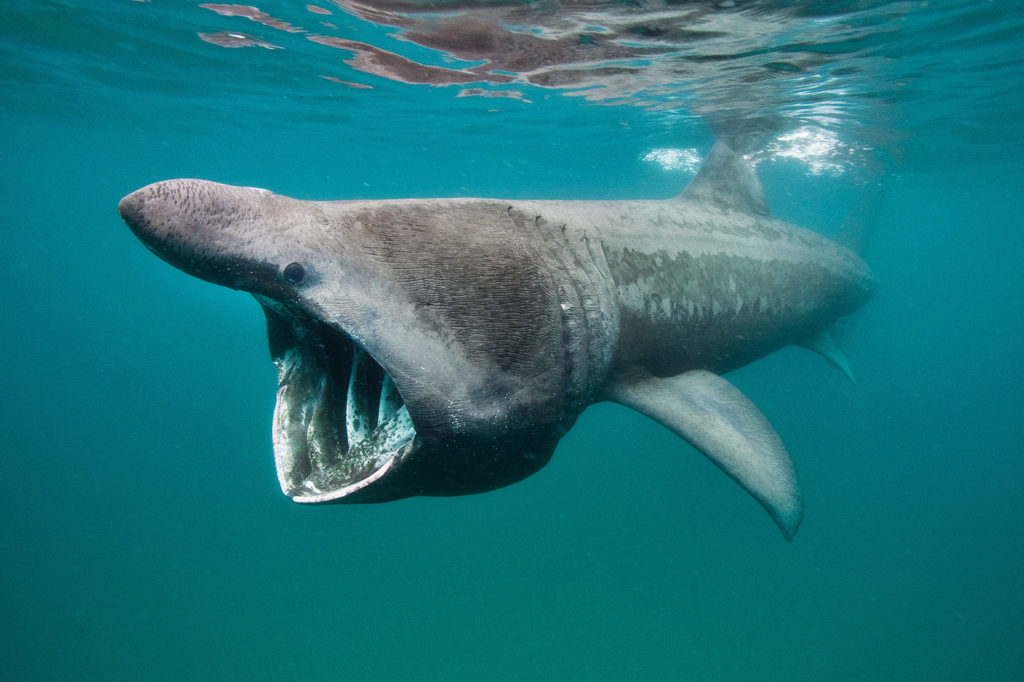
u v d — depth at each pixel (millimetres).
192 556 21875
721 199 5938
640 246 4273
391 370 2363
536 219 3447
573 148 22172
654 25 8781
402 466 2453
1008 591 21266
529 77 12258
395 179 41938
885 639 17766
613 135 18672
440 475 2738
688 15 8352
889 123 14719
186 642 17156
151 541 23203
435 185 44438
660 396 4141
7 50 14672
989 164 23250
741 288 5371
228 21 10977
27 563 21969
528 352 2854
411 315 2484
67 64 15523
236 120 21656
